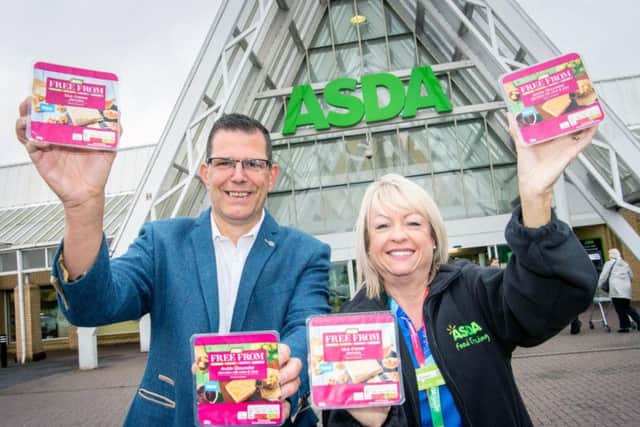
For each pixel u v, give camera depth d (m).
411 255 2.06
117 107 1.85
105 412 7.55
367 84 15.27
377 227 2.11
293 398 2.01
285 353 1.81
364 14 18.64
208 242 2.23
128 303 2.00
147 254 2.21
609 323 13.42
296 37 16.88
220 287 2.20
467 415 1.85
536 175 1.72
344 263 16.36
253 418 1.76
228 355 1.79
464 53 14.84
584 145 1.75
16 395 9.92
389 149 17.42
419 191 2.14
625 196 13.18
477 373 1.90
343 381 1.79
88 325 1.89
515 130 1.81
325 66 18.50
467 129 17.16
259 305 2.15
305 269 2.30
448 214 16.69
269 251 2.25
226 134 2.19
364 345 1.81
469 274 2.10
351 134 17.69
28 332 17.39
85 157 1.79
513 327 1.85
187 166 13.97
